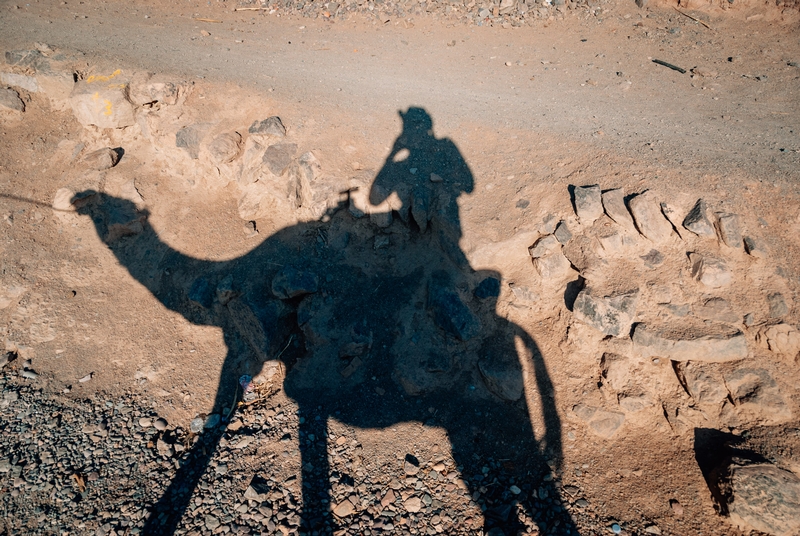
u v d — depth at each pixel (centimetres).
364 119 602
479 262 497
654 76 666
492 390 465
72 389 535
